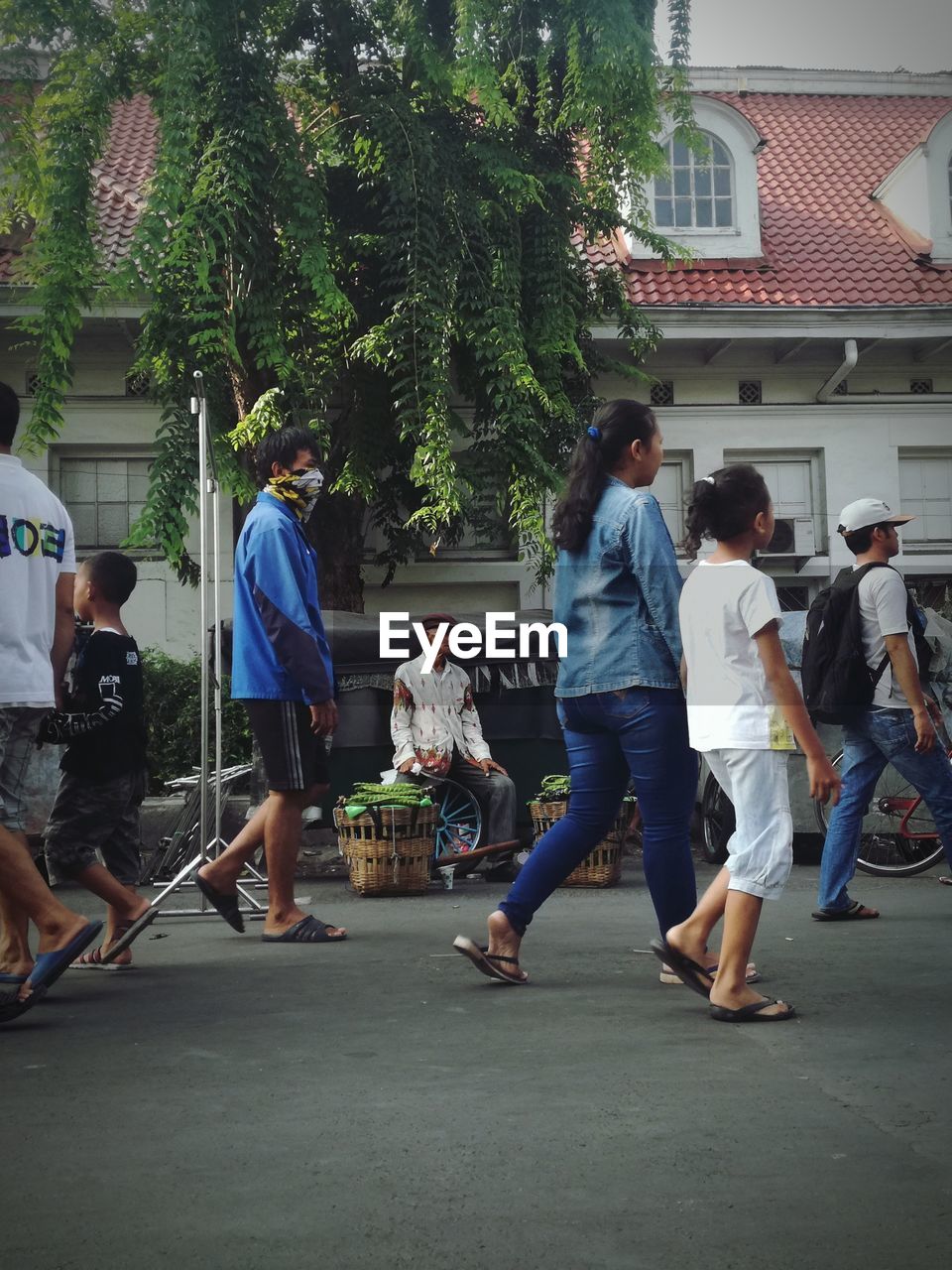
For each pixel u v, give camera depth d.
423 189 9.85
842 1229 2.15
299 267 9.49
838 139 10.41
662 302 10.95
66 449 10.34
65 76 9.96
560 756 7.66
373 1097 2.94
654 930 5.56
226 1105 2.90
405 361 8.59
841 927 5.59
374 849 7.01
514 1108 2.84
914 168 9.30
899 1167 2.45
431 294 9.48
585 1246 2.09
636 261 11.89
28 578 4.16
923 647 5.81
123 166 12.31
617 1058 3.28
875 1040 3.45
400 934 5.56
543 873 4.27
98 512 10.30
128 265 9.84
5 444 4.26
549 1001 4.00
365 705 7.29
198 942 5.46
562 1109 2.83
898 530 5.87
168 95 9.65
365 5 10.15
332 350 9.78
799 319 6.68
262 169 9.87
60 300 10.00
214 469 6.66
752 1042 3.44
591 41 7.05
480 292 9.98
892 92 9.60
